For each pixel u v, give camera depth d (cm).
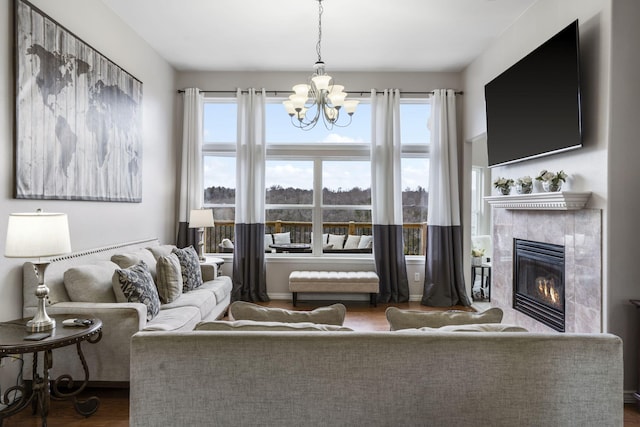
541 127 325
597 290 273
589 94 284
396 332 143
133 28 413
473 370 137
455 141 532
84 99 320
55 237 210
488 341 137
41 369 260
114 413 246
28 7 258
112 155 366
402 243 539
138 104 421
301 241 571
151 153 463
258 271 538
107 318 261
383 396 138
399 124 537
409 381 137
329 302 536
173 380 137
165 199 510
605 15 268
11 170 250
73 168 306
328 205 571
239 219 536
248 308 175
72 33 303
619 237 265
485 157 680
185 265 404
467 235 545
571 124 288
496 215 427
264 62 514
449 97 533
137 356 137
